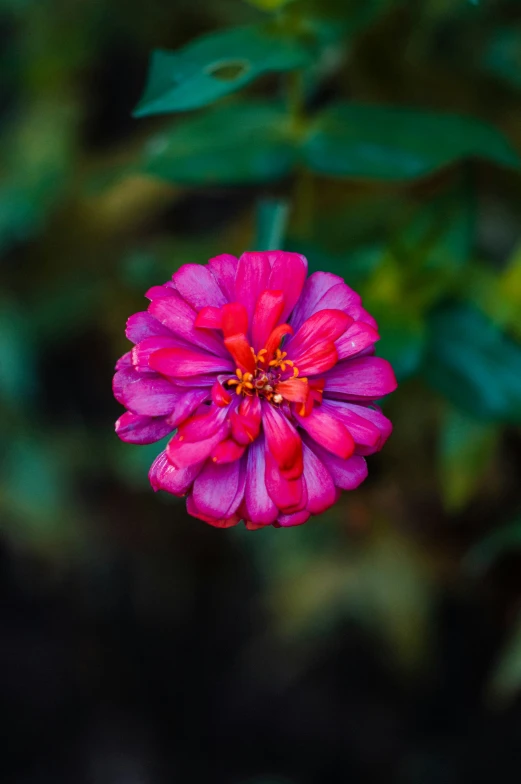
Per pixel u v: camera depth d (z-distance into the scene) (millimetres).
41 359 658
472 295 497
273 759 736
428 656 620
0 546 713
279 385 427
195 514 430
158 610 753
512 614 588
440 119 488
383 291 495
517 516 518
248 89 578
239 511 430
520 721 673
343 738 716
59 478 648
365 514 574
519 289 495
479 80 549
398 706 705
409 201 539
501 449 540
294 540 595
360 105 496
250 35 472
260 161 495
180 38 604
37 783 748
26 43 625
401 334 488
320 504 427
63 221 610
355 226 532
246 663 743
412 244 495
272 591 630
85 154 624
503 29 545
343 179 551
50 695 764
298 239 511
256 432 425
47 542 673
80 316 613
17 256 624
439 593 594
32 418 650
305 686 730
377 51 542
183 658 768
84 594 749
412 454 550
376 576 585
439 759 683
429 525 569
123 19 601
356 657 713
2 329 604
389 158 488
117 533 687
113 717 774
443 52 547
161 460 430
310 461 428
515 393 488
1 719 757
